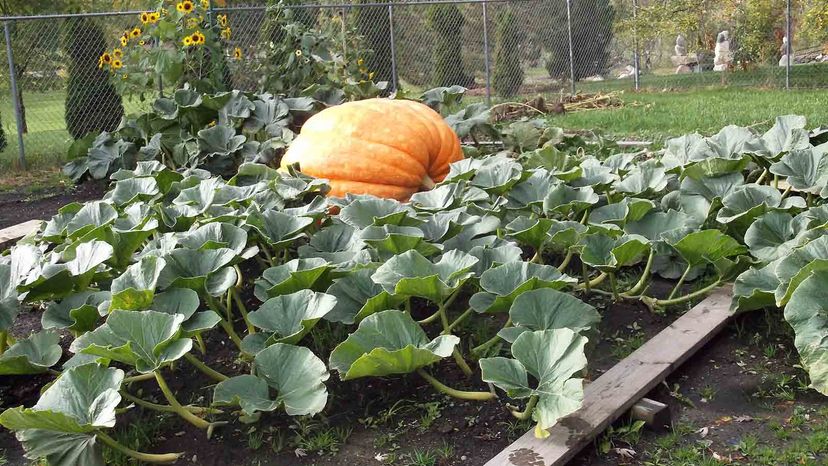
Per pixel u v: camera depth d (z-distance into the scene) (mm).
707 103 13344
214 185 4691
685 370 3508
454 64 16594
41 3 15141
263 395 2992
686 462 2846
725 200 4418
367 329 3141
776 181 5059
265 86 8773
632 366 3365
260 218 4121
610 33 18828
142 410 3307
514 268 3506
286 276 3574
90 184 8461
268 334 3283
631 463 2867
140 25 11570
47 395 2832
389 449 2990
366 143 6027
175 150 7340
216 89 8570
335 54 9852
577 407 2699
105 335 3004
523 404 3193
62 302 3463
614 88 17266
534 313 3277
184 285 3404
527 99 15234
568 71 18109
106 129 11539
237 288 4215
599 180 4883
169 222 4352
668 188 5164
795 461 2822
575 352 2949
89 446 2709
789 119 5289
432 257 3982
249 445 3037
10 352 3350
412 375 3475
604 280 4434
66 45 11305
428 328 3900
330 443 3027
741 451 2896
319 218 4418
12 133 13055
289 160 6188
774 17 17078
